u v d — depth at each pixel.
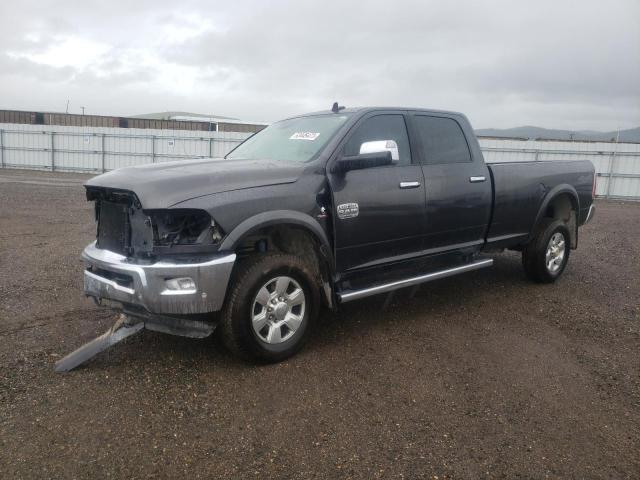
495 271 7.27
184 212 3.68
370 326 4.99
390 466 2.88
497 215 5.82
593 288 6.56
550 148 26.69
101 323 4.89
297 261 4.11
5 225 10.48
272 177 4.10
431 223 5.14
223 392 3.64
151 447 2.99
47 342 4.42
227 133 30.95
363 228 4.59
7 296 5.63
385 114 5.01
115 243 4.05
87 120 43.41
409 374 3.99
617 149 25.75
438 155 5.35
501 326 5.09
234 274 3.92
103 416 3.30
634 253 9.18
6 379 3.74
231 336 3.87
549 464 2.94
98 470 2.78
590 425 3.36
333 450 3.01
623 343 4.75
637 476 2.85
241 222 3.81
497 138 29.84
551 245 6.54
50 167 33.38
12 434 3.07
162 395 3.58
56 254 7.82
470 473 2.84
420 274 5.16
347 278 4.64
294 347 4.17
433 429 3.26
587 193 7.01
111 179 3.96
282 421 3.30
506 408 3.54
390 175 4.80
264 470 2.82
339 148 4.55
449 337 4.76
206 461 2.88
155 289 3.61
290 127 5.27
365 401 3.57
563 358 4.38
